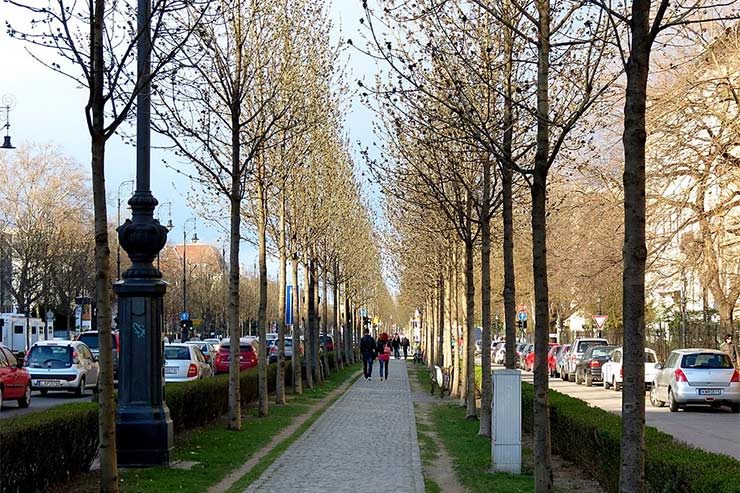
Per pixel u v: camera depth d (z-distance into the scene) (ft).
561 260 114.93
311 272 128.36
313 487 39.11
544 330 31.81
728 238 100.78
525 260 158.20
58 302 203.31
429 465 46.16
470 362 72.08
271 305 314.96
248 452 49.96
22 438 32.32
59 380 95.25
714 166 87.56
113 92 31.91
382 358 143.43
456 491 38.47
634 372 20.21
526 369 183.93
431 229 81.05
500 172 51.65
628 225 20.58
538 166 31.35
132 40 32.89
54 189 188.44
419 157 64.49
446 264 107.04
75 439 38.27
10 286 180.45
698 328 132.26
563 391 118.83
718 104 86.63
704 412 87.15
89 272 187.73
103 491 30.55
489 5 41.34
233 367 61.26
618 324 184.75
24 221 183.73
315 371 128.67
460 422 69.67
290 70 72.28
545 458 31.71
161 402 43.83
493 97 46.26
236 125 60.08
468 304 71.05
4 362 78.79
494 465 43.42
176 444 51.31
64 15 30.86
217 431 59.47
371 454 50.44
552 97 41.50
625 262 20.62
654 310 160.56
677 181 96.58
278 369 88.53
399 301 303.48
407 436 59.52
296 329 105.19
